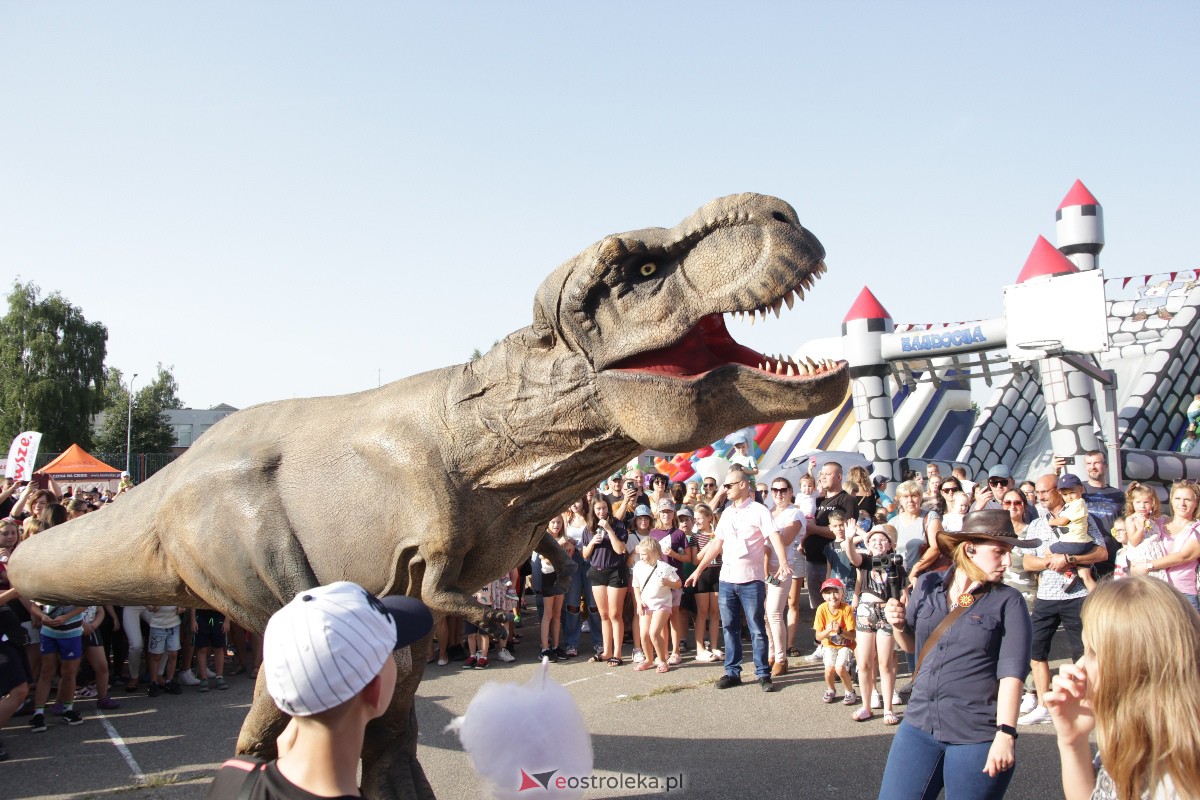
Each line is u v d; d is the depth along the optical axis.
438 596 3.82
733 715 6.88
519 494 3.92
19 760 6.09
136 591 4.42
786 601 8.05
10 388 45.94
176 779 5.70
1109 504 8.44
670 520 9.34
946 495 9.25
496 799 2.91
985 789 3.60
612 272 3.62
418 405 4.00
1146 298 20.14
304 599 1.89
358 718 1.89
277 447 4.11
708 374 3.55
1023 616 3.67
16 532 6.91
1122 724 2.01
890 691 6.57
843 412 19.88
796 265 3.41
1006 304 14.95
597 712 7.07
